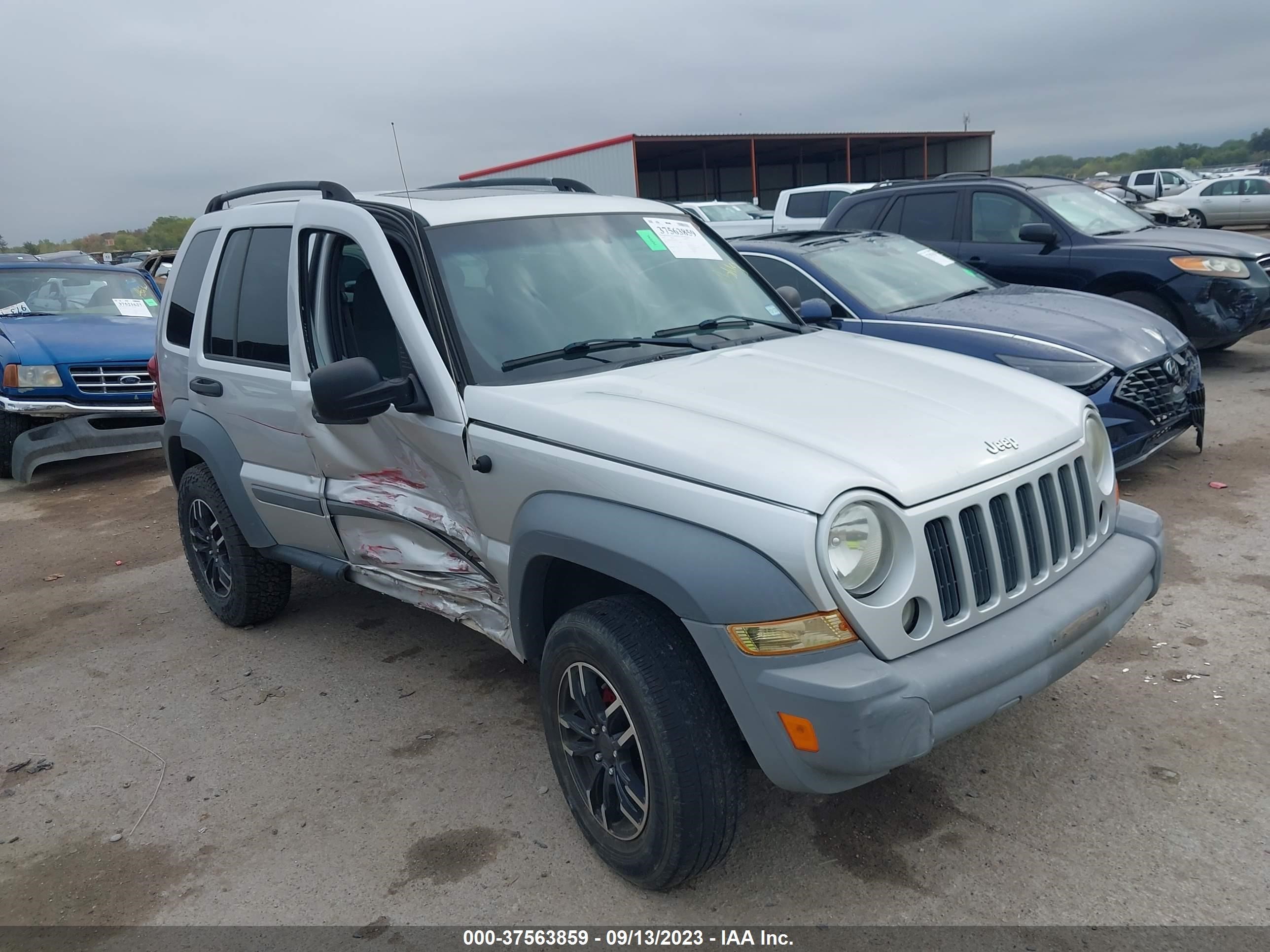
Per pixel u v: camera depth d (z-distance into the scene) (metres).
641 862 2.67
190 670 4.51
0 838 3.30
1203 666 3.75
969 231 8.82
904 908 2.63
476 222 3.54
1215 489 5.75
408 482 3.49
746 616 2.30
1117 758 3.22
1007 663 2.45
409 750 3.65
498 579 3.17
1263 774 3.07
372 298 3.58
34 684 4.52
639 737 2.56
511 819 3.17
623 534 2.53
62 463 9.66
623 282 3.66
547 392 3.02
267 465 4.19
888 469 2.46
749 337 3.68
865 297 6.32
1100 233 8.40
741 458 2.44
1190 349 5.94
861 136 33.44
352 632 4.80
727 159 37.41
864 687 2.22
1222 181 25.17
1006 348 5.60
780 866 2.84
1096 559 2.96
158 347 5.03
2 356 8.43
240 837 3.20
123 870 3.08
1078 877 2.69
